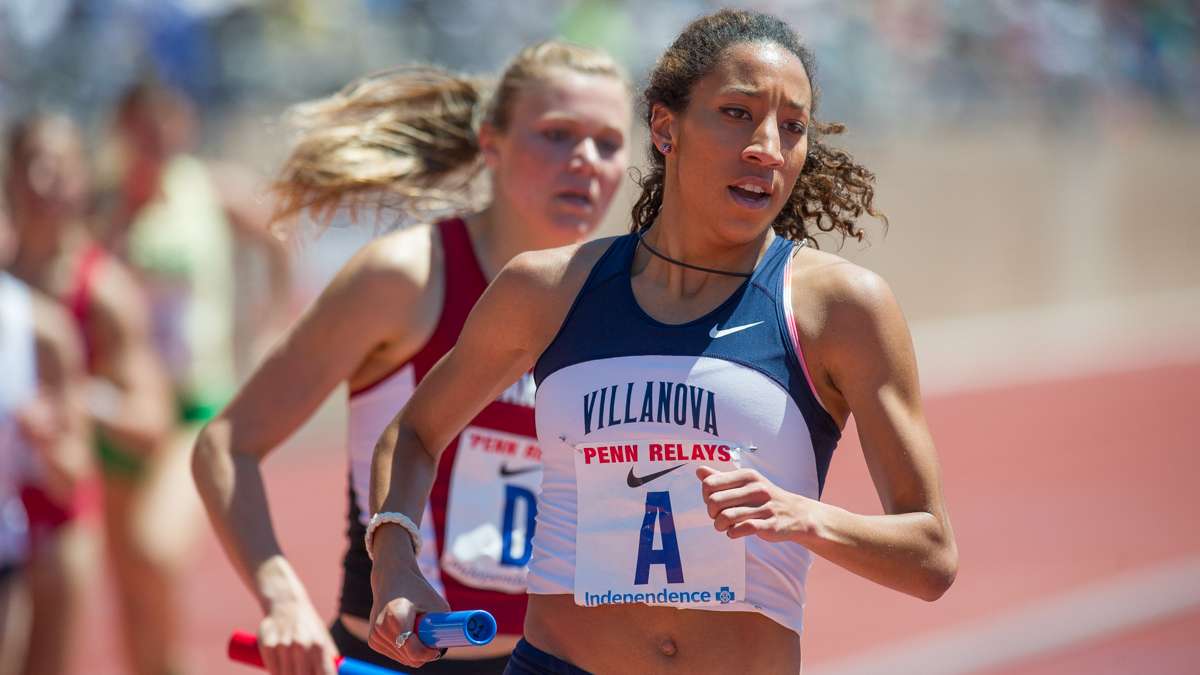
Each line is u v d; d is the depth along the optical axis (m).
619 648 8.84
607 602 8.77
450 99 14.50
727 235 8.63
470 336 9.53
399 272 12.09
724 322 8.66
